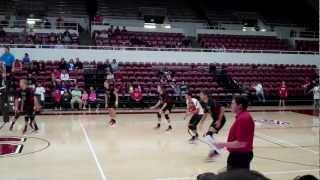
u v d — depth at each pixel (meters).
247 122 5.11
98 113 16.95
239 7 29.05
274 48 24.34
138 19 25.98
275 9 29.34
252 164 8.38
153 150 9.74
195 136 10.83
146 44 22.31
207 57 22.05
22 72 18.52
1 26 22.50
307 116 16.72
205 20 27.08
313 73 22.20
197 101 10.73
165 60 21.52
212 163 8.44
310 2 27.89
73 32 22.56
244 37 25.28
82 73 19.27
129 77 19.66
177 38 23.89
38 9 25.25
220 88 20.05
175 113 17.33
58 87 17.81
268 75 21.61
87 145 10.27
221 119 8.85
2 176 7.28
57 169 7.82
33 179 7.10
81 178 7.17
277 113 17.67
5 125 13.45
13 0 25.16
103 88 18.94
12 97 14.95
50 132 12.17
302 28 27.38
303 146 10.43
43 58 20.12
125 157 8.94
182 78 20.25
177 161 8.60
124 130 12.76
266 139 11.43
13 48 19.75
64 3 26.31
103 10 26.22
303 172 7.73
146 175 7.42
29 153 9.24
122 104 18.72
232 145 5.07
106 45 21.91
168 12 27.52
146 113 17.16
